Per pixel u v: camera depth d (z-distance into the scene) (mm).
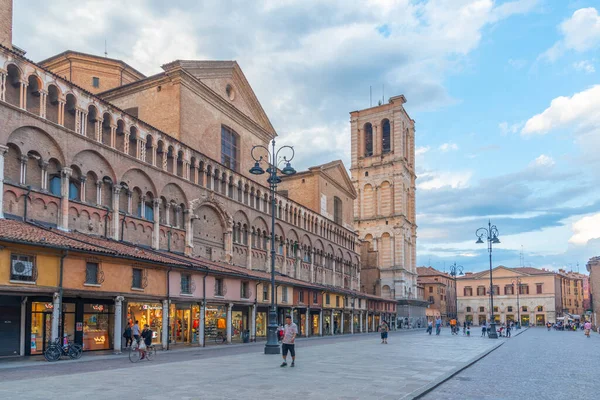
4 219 28891
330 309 69750
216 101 54562
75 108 35031
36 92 32406
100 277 30562
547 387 19406
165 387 17141
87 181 36031
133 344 27578
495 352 39969
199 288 40500
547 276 168750
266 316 52812
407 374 21734
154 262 34656
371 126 122562
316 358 29438
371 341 51781
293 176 80188
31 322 28562
